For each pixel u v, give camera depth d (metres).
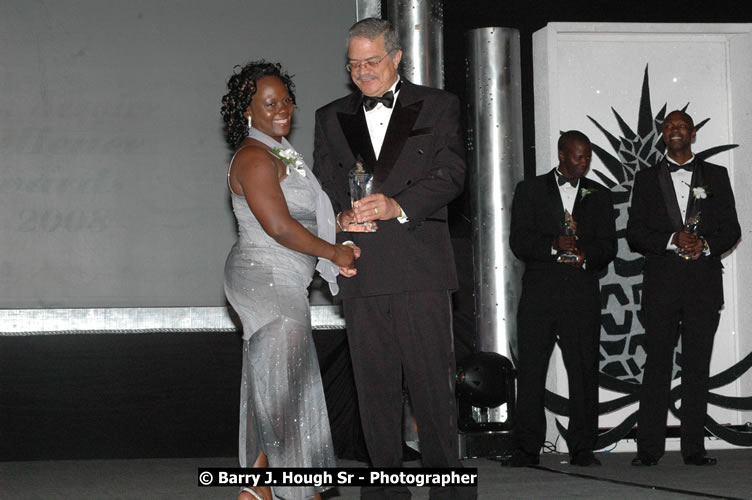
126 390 6.01
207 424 6.08
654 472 5.19
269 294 3.31
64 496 4.52
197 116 6.09
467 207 6.40
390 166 3.52
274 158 3.30
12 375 5.90
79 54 5.97
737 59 6.62
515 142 6.27
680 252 5.43
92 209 5.97
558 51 6.52
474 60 6.29
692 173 5.63
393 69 3.56
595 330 5.61
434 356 3.52
